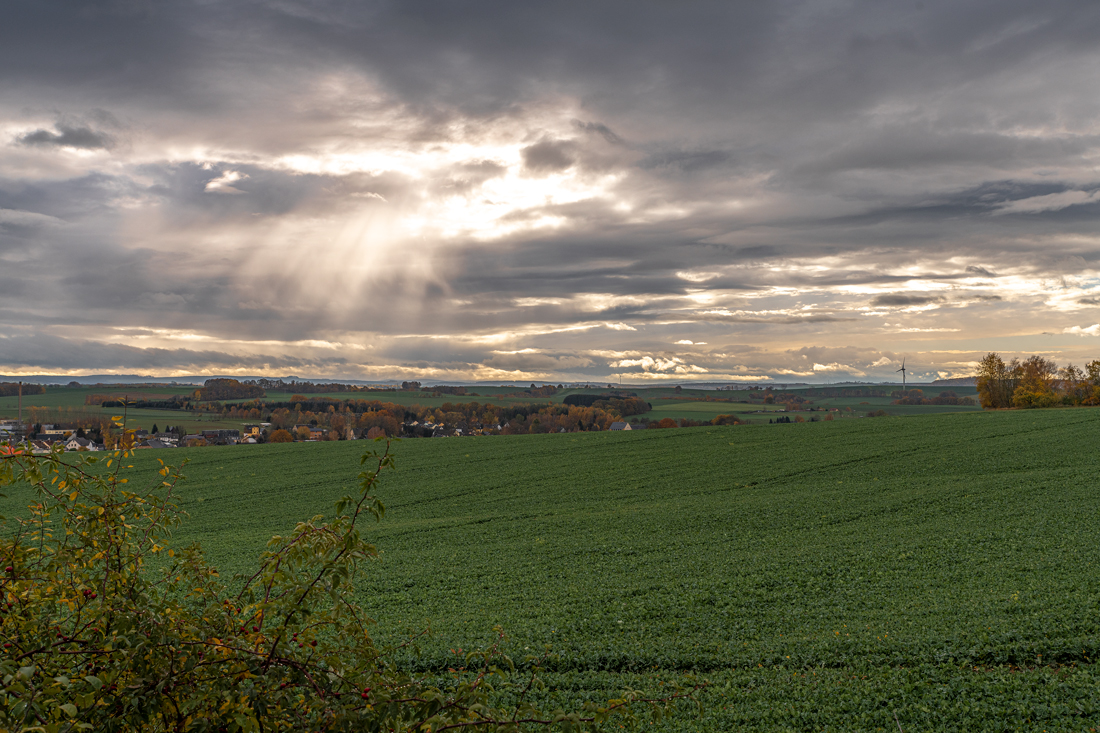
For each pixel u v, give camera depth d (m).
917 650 15.88
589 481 55.16
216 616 5.82
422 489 55.12
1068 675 13.80
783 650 16.97
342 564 5.95
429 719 5.09
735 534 34.00
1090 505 32.88
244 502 52.03
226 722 5.17
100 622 5.71
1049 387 122.94
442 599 25.25
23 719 4.24
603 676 16.19
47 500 6.30
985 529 29.95
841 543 30.02
